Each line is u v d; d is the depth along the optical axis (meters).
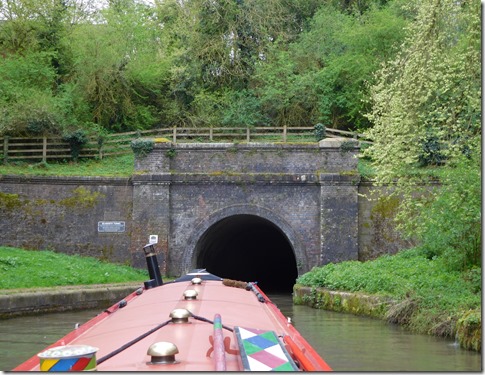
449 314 14.52
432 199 18.14
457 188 15.90
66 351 3.61
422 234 18.33
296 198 26.19
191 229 26.27
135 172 26.39
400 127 15.10
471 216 15.83
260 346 4.28
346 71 35.59
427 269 19.34
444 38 14.97
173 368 4.19
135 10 38.62
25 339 14.59
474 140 14.52
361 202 25.92
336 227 25.62
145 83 36.75
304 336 14.55
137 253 26.12
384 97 15.91
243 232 34.28
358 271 20.91
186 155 26.53
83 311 20.08
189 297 7.88
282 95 36.06
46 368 3.54
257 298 9.23
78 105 34.44
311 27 39.56
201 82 37.97
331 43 37.25
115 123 36.19
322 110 35.38
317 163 26.14
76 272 23.08
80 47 34.97
